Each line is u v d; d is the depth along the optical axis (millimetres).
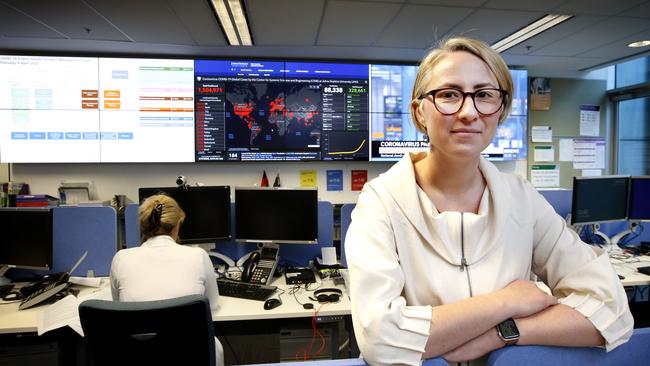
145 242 1603
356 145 3611
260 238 2125
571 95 4172
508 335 537
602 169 4250
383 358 501
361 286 551
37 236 1890
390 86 3645
